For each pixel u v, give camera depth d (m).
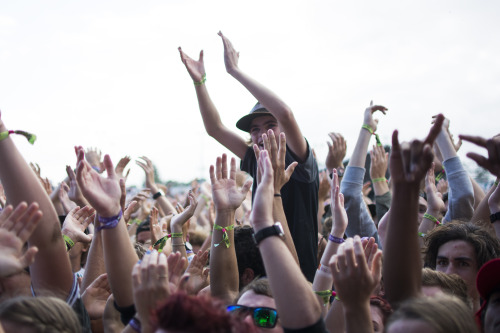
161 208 6.26
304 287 2.28
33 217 2.31
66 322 2.31
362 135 4.86
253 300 2.60
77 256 4.39
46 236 2.65
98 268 3.47
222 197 3.26
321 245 4.88
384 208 5.11
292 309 2.24
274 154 3.23
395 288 2.31
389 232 2.29
